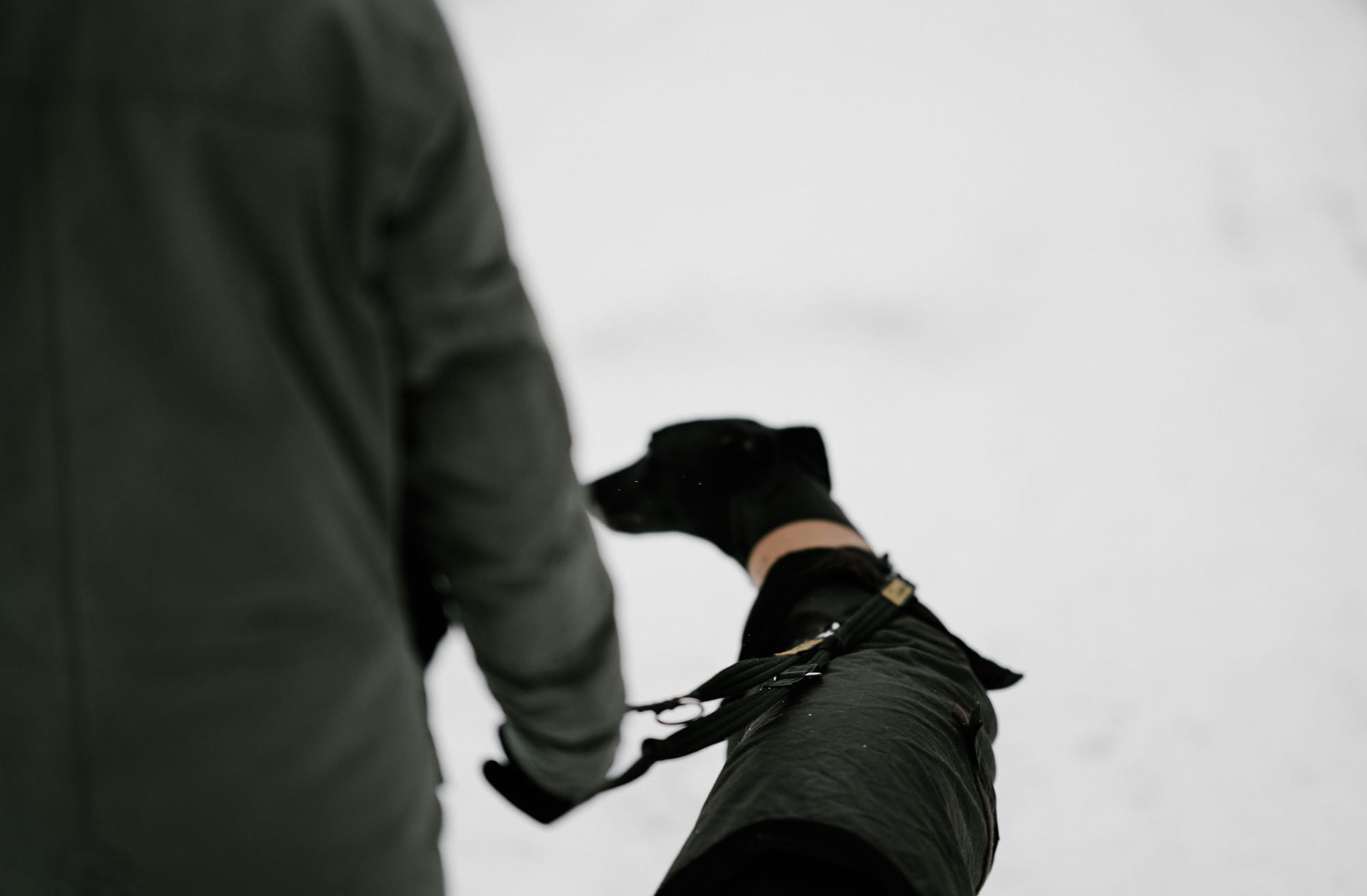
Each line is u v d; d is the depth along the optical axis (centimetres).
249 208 89
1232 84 908
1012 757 336
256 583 93
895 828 140
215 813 96
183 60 89
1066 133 857
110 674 93
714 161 852
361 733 101
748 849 138
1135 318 655
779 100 921
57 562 92
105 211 88
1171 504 481
